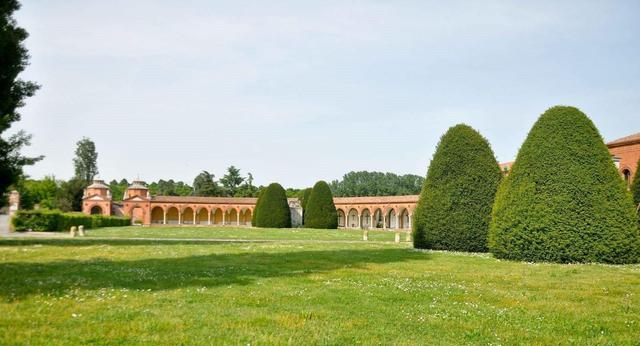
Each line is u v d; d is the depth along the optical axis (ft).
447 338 22.89
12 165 76.02
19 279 38.47
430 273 47.96
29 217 140.46
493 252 68.64
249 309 28.07
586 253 61.21
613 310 30.32
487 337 23.29
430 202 83.61
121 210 281.13
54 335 21.62
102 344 20.51
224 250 75.15
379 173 463.01
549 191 63.62
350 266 54.13
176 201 271.08
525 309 30.37
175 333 22.44
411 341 22.11
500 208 68.03
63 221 152.56
